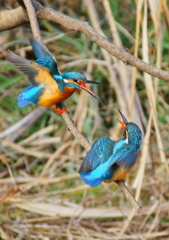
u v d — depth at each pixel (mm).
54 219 11227
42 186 11992
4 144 12602
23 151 12508
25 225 11133
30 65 7434
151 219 11273
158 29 8984
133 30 14453
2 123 13156
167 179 11680
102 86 13508
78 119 12836
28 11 7871
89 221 11180
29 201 11461
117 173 6594
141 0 8703
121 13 14773
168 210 11125
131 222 11086
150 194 11555
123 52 7082
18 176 12312
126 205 11414
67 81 7730
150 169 11906
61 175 12234
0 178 12336
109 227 11156
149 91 8922
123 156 6504
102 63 13109
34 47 7527
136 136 6836
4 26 8875
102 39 7367
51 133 13016
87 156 6480
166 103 13320
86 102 13047
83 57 13914
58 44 14375
